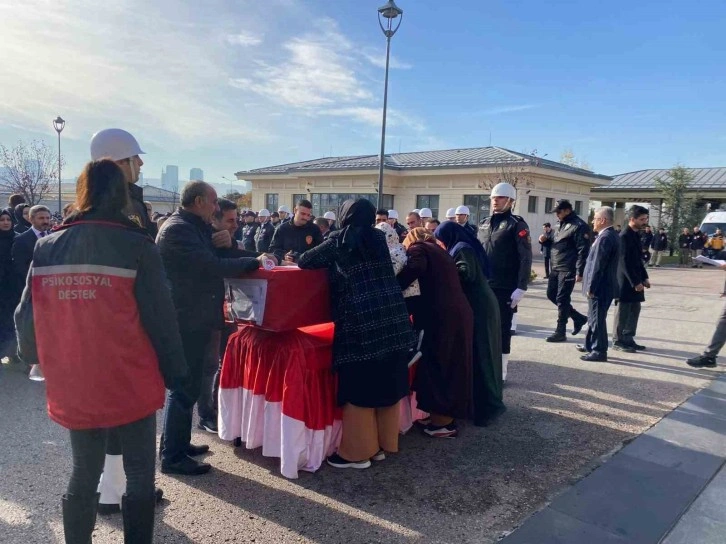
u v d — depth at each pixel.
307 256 3.24
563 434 4.05
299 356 3.26
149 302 2.14
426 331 3.82
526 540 2.63
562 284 7.29
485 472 3.41
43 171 29.73
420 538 2.65
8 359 5.80
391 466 3.48
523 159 24.97
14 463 3.37
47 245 2.09
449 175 26.45
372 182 28.48
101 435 2.16
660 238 24.58
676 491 3.16
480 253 4.32
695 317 9.62
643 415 4.46
